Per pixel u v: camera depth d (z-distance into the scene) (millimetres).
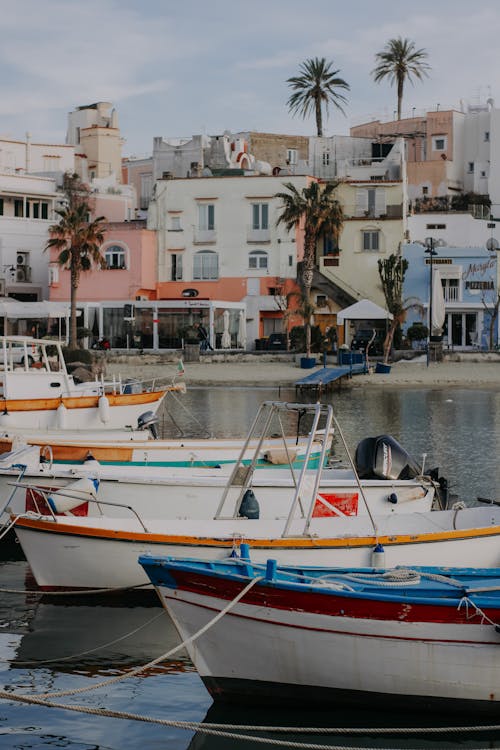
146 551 13695
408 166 90625
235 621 11008
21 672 12148
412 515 14750
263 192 71000
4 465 17484
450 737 10812
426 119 92500
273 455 20281
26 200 76812
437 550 13422
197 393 47031
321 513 16703
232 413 38625
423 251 67000
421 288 67000
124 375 53969
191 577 10992
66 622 13828
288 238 70688
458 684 10805
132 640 13172
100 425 27297
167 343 66062
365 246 68688
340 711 11172
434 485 17422
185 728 10773
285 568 11734
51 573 14477
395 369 56281
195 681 12016
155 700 11461
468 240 74000
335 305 69375
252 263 71375
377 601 10570
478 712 10930
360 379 52094
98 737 10562
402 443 30047
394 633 10688
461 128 92438
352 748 10000
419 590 11039
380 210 69438
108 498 16531
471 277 66625
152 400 28922
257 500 16438
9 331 66562
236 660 11180
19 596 14938
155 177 87375
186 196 72125
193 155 86062
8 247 75250
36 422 26438
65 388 27438
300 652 10938
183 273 72375
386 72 101625
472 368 56688
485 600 10531
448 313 67188
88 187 84625
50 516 14547
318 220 63594
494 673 10734
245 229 71250
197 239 72000
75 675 12086
